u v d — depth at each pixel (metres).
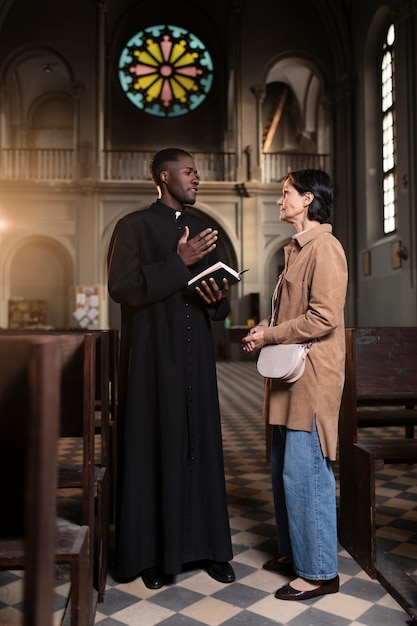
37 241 19.72
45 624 1.19
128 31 23.91
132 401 2.97
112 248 3.22
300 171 2.91
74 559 1.90
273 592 2.81
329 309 2.64
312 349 2.72
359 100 18.20
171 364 2.97
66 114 23.91
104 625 2.49
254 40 20.16
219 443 3.08
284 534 3.01
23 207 19.41
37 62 21.80
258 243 19.81
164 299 3.04
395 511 4.04
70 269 19.42
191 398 3.01
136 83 23.75
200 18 23.89
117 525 2.97
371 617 2.54
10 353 1.97
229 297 20.27
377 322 16.66
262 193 19.80
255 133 20.03
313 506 2.71
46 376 1.21
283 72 23.05
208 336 3.16
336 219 19.30
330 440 2.70
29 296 21.02
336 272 2.68
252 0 20.22
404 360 3.44
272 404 2.86
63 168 20.70
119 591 2.85
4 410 1.97
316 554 2.71
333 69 19.77
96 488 2.71
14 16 19.86
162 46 23.92
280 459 3.01
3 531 2.00
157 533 2.93
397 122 14.87
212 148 23.84
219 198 19.89
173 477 2.86
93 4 19.94
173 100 23.84
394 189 16.42
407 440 3.41
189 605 2.68
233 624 2.49
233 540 3.52
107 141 22.56
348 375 3.37
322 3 19.33
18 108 23.33
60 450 6.09
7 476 1.99
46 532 1.21
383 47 17.31
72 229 19.42
